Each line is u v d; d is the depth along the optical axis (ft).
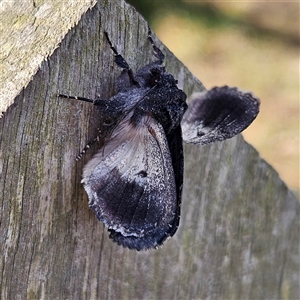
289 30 1.09
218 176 0.44
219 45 1.02
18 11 0.35
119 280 0.42
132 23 0.38
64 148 0.36
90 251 0.40
